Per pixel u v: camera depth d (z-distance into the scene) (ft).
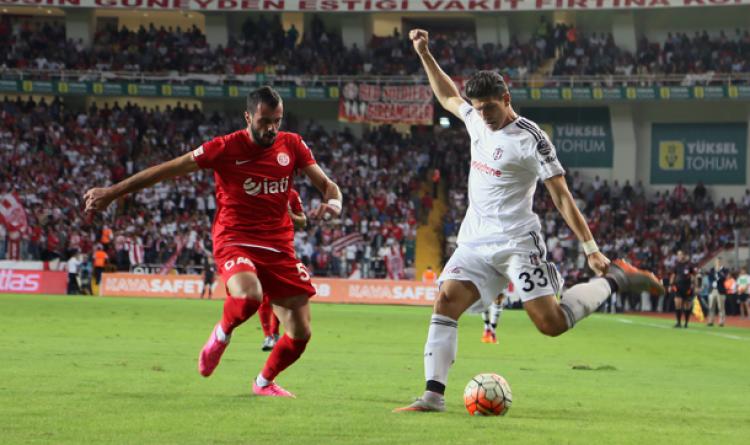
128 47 357.41
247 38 366.02
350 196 321.11
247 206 55.57
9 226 281.54
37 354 88.07
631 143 352.08
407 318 188.14
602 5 334.03
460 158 346.54
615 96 327.67
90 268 271.90
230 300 53.31
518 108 359.25
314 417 49.55
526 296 52.24
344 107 334.65
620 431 47.98
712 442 45.06
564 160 357.20
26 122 330.13
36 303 201.16
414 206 324.60
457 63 350.23
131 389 61.31
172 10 357.00
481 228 53.57
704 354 122.01
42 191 305.32
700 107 349.82
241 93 340.59
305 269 57.36
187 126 344.49
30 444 39.88
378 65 352.08
